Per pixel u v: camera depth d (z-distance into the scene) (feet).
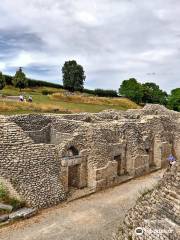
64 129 109.40
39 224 72.43
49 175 84.84
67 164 90.07
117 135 110.52
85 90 379.14
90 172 96.48
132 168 114.01
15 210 74.79
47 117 112.78
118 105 257.55
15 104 156.97
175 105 352.90
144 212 53.06
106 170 99.60
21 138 82.94
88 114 130.52
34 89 330.13
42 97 236.22
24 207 76.74
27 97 218.79
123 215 79.10
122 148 111.65
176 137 146.61
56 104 198.90
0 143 78.28
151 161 131.75
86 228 71.82
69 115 120.78
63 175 89.15
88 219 76.43
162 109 177.99
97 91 365.40
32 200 78.18
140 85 379.55
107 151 101.65
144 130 126.41
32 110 155.63
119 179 107.65
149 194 56.44
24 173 79.51
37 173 82.17
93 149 96.58
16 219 72.38
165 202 50.88
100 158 98.12
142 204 55.06
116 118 140.77
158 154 131.44
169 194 51.26
